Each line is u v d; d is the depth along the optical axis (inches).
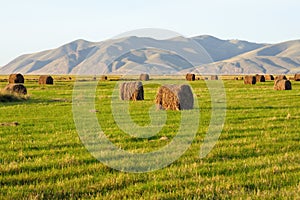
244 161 547.5
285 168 504.7
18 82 3026.6
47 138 726.5
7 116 1075.9
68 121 964.6
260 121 957.2
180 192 409.1
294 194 396.8
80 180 451.5
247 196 391.5
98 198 388.8
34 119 1008.9
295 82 3353.8
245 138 724.7
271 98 1641.2
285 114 1095.6
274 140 708.7
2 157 568.1
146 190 419.2
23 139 717.3
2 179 453.4
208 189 413.7
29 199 383.6
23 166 512.7
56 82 3351.4
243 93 1947.6
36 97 1723.7
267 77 4087.1
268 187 428.8
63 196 402.9
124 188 428.5
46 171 492.4
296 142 692.7
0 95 1540.4
